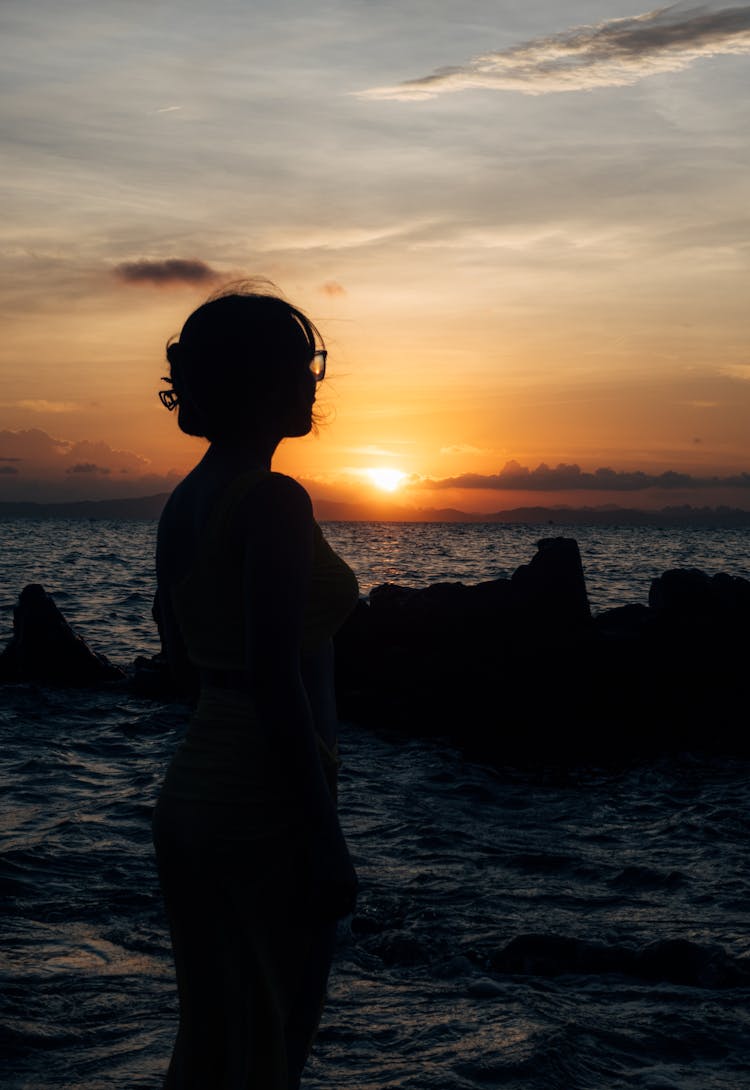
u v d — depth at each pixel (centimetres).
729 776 971
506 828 748
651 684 1192
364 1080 333
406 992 421
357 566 4919
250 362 211
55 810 758
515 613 1241
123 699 1337
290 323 217
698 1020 396
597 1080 340
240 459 215
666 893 581
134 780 877
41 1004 390
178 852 208
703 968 451
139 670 1382
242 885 204
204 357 212
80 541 8731
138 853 633
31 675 1443
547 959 466
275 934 207
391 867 629
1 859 604
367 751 1061
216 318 213
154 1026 372
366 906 546
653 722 1160
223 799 203
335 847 200
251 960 204
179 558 217
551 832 737
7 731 1101
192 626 212
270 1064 205
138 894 545
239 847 203
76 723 1170
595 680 1197
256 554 197
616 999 422
